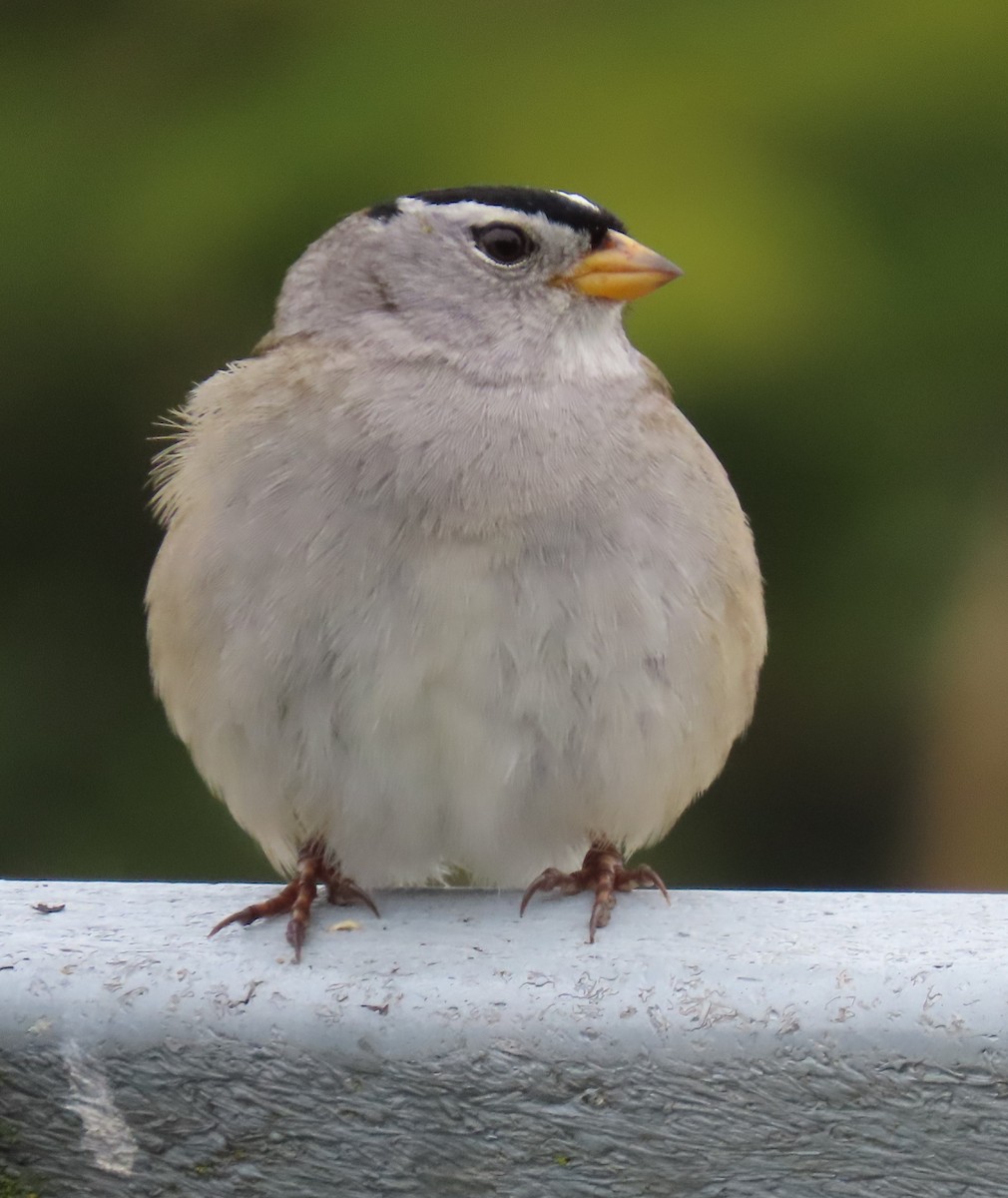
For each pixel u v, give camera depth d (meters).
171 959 2.84
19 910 2.86
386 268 2.91
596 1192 2.83
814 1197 2.83
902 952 2.84
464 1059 2.83
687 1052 2.83
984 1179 2.83
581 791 2.89
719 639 2.89
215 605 2.88
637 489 2.88
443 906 2.87
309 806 2.89
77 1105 2.83
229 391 2.90
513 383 2.90
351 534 2.88
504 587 2.88
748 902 2.86
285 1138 2.83
